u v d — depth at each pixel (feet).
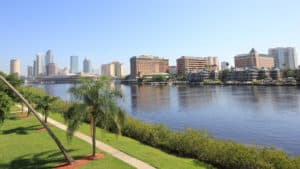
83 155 62.90
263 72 622.54
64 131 92.63
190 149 66.13
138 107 236.43
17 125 104.37
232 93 366.84
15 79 165.17
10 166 56.59
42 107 107.96
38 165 56.85
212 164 59.88
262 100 261.85
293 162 49.47
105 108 62.34
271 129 131.54
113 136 82.89
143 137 80.69
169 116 183.32
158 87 629.92
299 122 146.51
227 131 130.11
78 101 62.80
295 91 359.87
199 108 221.46
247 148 57.57
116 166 54.13
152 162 55.93
